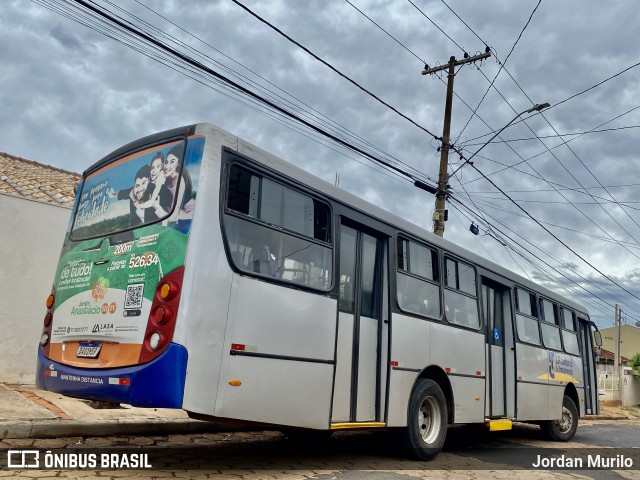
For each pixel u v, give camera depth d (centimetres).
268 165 579
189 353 478
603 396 2733
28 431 666
